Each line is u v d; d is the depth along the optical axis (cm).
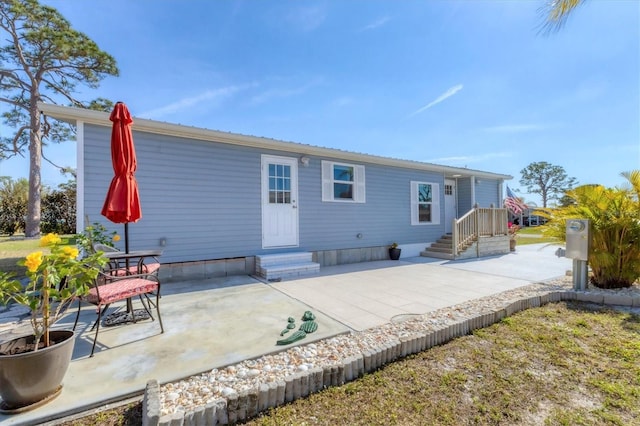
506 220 973
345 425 179
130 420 179
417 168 930
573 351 270
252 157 632
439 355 266
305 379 209
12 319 347
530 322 340
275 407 196
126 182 343
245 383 213
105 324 321
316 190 729
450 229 1090
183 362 239
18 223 1605
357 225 803
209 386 209
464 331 310
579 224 453
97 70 1441
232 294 455
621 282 455
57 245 210
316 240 727
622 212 449
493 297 429
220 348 265
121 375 220
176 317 348
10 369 173
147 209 520
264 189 647
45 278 195
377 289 487
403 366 247
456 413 190
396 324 324
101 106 1581
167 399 193
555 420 184
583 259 448
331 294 455
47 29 1259
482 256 884
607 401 202
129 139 351
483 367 245
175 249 545
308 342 278
